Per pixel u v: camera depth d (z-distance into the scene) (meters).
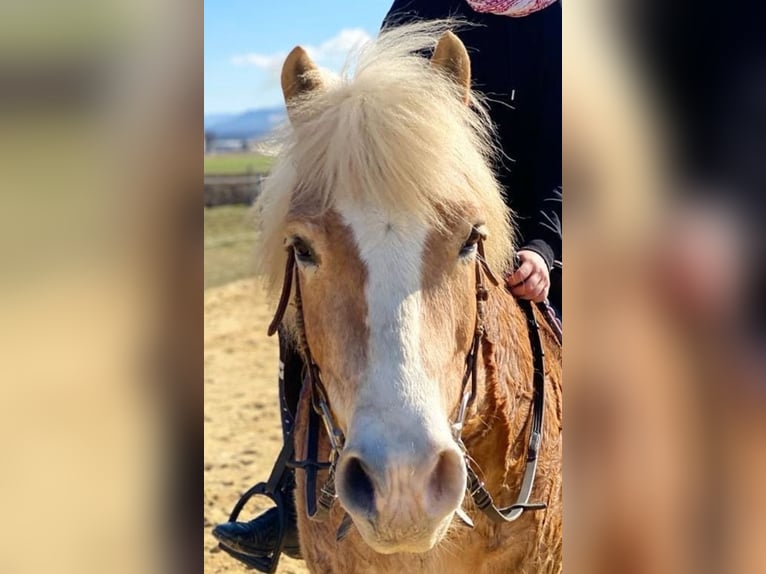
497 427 2.16
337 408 1.85
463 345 1.90
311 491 2.26
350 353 1.75
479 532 2.14
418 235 1.80
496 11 2.96
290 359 2.60
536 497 2.29
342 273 1.80
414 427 1.63
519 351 2.29
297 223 1.86
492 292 2.19
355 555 2.18
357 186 1.82
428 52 2.75
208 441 6.20
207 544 4.54
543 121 2.95
